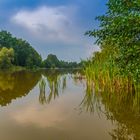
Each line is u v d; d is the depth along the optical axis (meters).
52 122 15.36
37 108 20.28
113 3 11.51
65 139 11.95
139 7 10.85
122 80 25.84
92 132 13.07
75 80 52.00
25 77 64.00
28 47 177.25
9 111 19.03
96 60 32.75
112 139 11.85
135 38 11.09
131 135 12.39
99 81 30.39
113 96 25.55
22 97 27.00
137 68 11.10
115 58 12.33
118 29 11.01
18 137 12.32
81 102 23.14
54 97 26.84
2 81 48.56
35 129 13.77
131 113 17.34
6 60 131.50
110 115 17.00
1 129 13.78
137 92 23.48
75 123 15.01
